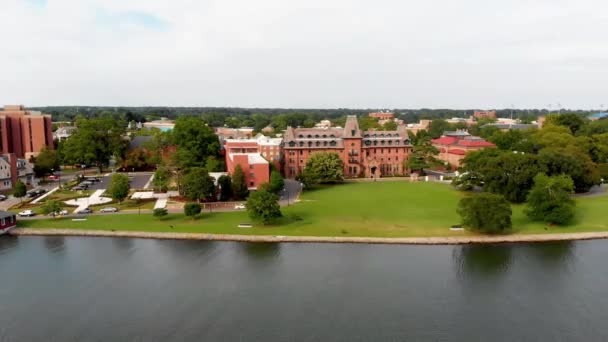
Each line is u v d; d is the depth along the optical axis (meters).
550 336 61.94
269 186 130.12
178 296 73.19
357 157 180.62
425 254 89.88
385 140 185.50
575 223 107.44
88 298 72.62
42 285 77.31
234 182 128.50
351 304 70.38
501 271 82.00
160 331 63.12
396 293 73.81
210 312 68.12
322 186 158.00
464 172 158.50
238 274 81.31
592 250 91.88
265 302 71.06
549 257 88.19
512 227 104.44
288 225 106.56
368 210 119.75
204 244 96.62
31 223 109.19
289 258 88.38
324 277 79.81
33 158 176.00
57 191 146.00
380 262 85.94
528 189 124.56
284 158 180.00
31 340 61.19
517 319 66.19
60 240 99.94
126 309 69.06
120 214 116.75
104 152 185.38
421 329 63.53
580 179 135.50
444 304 70.31
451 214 115.31
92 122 187.00
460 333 62.59
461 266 84.00
